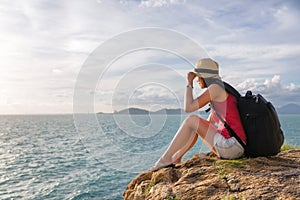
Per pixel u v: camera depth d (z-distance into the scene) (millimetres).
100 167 20562
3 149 33188
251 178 2805
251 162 3137
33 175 19359
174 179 3188
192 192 2799
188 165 3359
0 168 22016
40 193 15055
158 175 3248
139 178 3471
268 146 3135
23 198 14375
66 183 16547
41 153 29500
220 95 3199
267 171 2914
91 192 14305
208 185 2832
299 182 2652
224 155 3305
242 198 2531
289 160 3334
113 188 14766
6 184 17266
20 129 71000
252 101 3131
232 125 3197
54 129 70312
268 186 2629
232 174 2930
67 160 24438
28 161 24891
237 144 3211
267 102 3156
